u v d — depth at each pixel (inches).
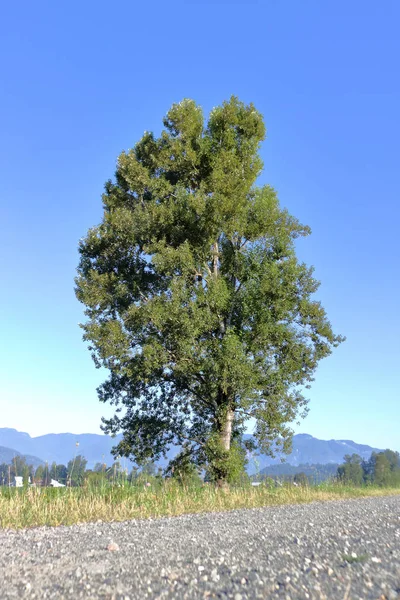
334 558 229.5
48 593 183.2
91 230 964.0
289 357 970.7
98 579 204.1
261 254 965.2
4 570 229.1
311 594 166.7
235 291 975.6
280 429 957.8
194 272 944.3
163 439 1030.4
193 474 935.0
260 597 166.2
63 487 599.5
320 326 957.8
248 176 981.8
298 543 282.4
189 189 1009.5
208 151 983.6
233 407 959.6
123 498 572.7
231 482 891.4
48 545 305.1
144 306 874.1
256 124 995.3
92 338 892.6
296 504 665.0
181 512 550.9
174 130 1008.9
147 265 983.6
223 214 928.9
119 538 329.4
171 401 1039.0
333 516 453.1
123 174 978.7
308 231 1028.5
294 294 955.3
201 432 1017.5
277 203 995.9
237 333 951.0
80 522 454.6
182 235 936.9
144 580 199.2
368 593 166.1
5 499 510.0
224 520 439.2
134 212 929.5
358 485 1011.9
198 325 876.0
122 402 1047.6
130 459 1019.9
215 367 858.8
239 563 226.8
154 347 869.2
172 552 264.8
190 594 174.7
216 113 989.8
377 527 355.3
